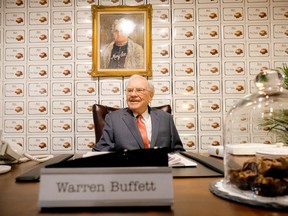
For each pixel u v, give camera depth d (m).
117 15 2.35
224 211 0.44
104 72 2.32
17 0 2.38
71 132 2.34
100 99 2.34
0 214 0.44
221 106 2.33
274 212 0.43
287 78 0.95
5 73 2.37
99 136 1.78
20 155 0.94
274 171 0.47
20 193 0.56
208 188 0.59
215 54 2.34
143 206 0.46
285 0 2.36
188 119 2.33
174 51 2.34
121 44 2.34
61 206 0.46
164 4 2.36
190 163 0.88
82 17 2.36
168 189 0.47
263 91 0.77
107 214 0.43
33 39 2.37
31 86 2.36
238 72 2.34
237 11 2.36
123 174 0.47
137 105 1.74
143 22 2.35
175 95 2.33
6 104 2.37
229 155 0.69
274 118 0.90
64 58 2.36
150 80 2.33
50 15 2.37
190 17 2.35
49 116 2.35
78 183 0.46
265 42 2.35
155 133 1.66
